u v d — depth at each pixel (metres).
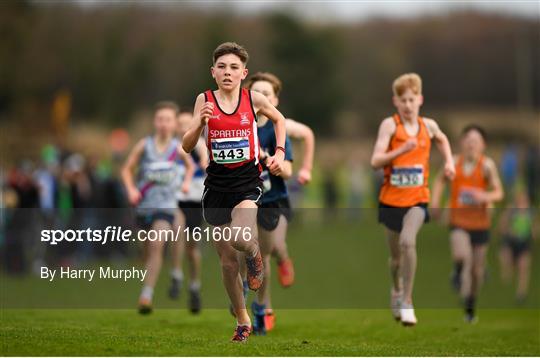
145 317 34.50
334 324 36.00
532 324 38.88
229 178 23.88
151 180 35.94
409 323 29.38
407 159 30.34
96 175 57.94
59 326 28.12
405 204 30.34
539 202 101.19
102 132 190.12
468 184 39.56
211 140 23.84
